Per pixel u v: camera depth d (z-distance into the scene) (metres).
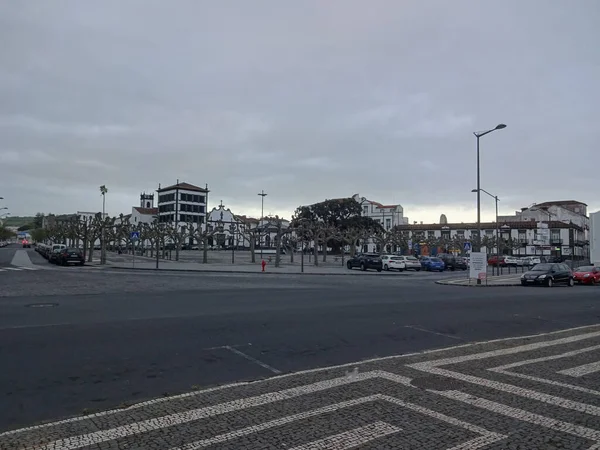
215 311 13.54
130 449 4.40
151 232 64.38
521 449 4.45
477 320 13.15
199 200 115.00
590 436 4.76
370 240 94.44
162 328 10.73
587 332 11.23
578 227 89.19
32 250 98.81
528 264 63.81
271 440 4.61
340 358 8.34
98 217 52.09
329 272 39.81
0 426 5.02
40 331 10.16
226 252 91.56
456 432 4.84
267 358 8.24
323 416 5.29
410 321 12.56
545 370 7.45
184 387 6.49
